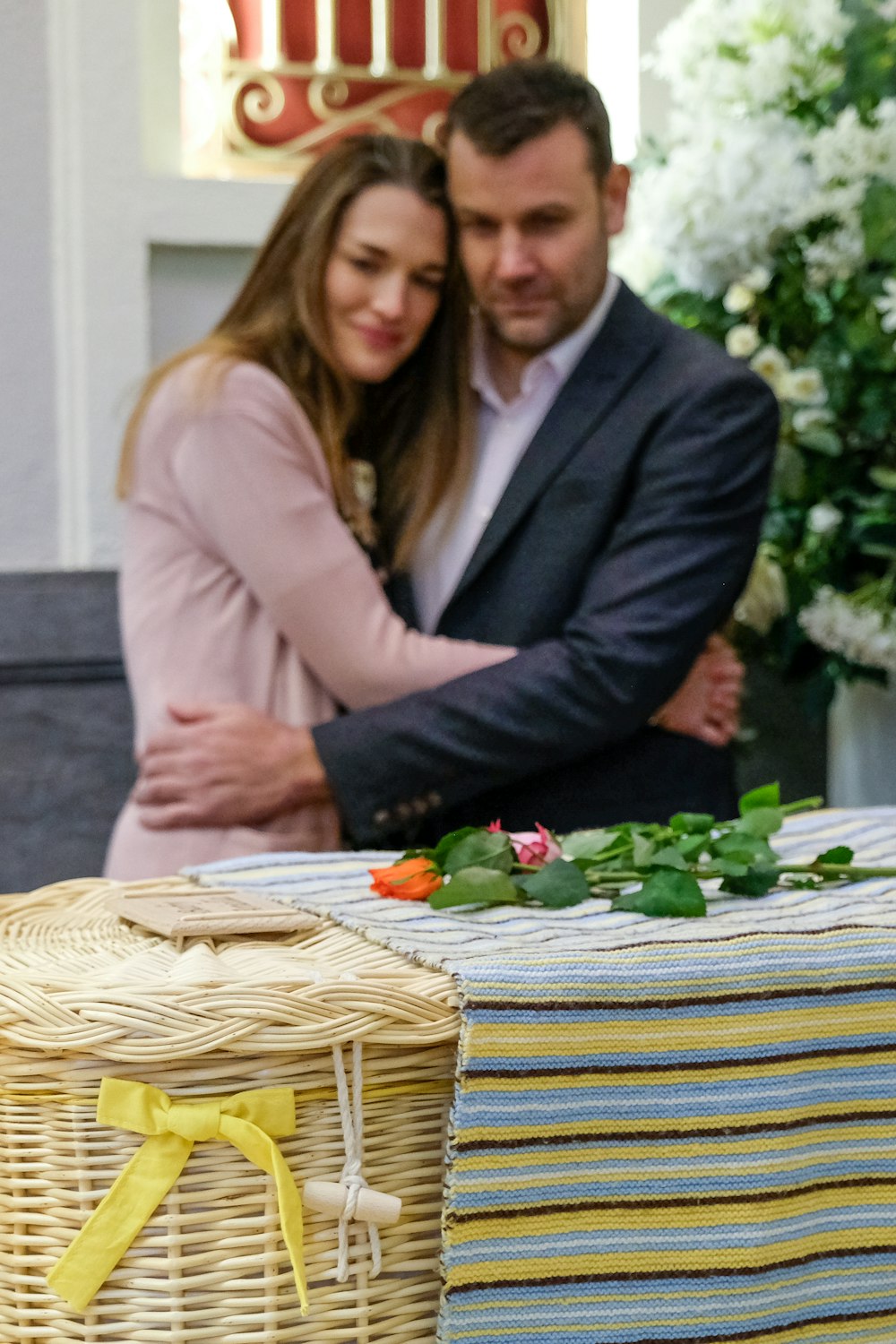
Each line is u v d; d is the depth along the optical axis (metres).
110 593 2.02
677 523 1.45
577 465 1.48
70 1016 0.72
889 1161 0.81
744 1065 0.77
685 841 0.96
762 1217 0.77
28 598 1.99
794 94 1.70
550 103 1.39
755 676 2.15
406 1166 0.76
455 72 2.32
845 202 1.58
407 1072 0.75
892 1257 0.81
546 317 1.46
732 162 1.63
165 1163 0.72
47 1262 0.74
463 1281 0.72
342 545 1.49
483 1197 0.72
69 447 2.05
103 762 2.04
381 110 2.29
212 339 1.52
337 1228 0.74
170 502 1.51
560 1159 0.74
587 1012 0.74
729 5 1.74
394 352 1.51
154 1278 0.72
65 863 2.04
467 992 0.72
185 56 2.18
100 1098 0.71
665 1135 0.75
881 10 1.64
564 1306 0.74
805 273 1.67
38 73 2.01
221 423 1.46
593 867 1.00
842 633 1.62
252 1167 0.73
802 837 1.18
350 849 1.58
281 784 1.44
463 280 1.54
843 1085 0.80
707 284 1.71
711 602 1.46
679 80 1.77
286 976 0.75
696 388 1.46
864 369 1.64
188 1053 0.71
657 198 1.69
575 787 1.51
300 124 2.25
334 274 1.49
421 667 1.47
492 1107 0.72
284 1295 0.73
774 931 0.83
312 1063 0.73
